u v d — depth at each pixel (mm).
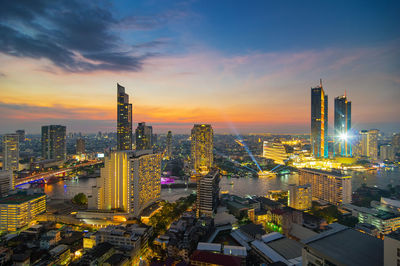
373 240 134250
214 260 187250
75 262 198375
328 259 120062
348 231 144750
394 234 107312
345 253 122062
